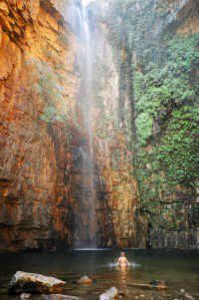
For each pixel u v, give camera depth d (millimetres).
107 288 6430
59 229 18500
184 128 19469
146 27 23359
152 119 20875
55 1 21562
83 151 22188
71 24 23516
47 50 20906
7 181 15641
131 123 22406
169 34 22219
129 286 6625
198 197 18250
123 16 24859
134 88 22578
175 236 18750
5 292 6055
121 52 24297
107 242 20578
